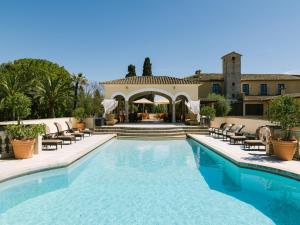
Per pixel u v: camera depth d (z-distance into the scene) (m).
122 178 10.15
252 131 20.78
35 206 7.29
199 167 12.05
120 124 27.53
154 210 7.01
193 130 23.61
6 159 11.42
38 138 12.74
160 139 21.83
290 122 11.20
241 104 39.97
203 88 43.19
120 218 6.49
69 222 6.25
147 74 52.16
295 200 7.80
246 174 10.77
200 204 7.46
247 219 6.44
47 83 32.03
